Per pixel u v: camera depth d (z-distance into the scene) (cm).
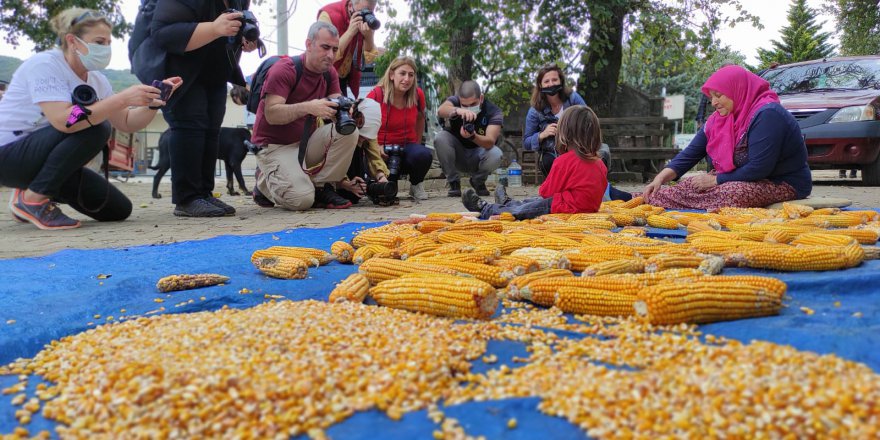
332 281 338
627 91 1856
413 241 411
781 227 432
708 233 425
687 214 580
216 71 737
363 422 160
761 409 143
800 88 1357
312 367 182
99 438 156
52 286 343
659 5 1672
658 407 152
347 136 821
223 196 1305
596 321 240
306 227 645
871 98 1173
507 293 284
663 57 1800
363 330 219
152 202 1130
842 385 146
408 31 1496
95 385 181
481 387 178
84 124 621
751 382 153
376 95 984
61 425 170
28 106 645
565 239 398
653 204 753
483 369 197
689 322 223
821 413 138
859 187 1194
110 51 634
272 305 263
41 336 249
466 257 338
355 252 396
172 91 640
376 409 167
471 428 155
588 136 598
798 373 156
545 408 160
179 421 157
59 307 293
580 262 335
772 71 1455
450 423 155
